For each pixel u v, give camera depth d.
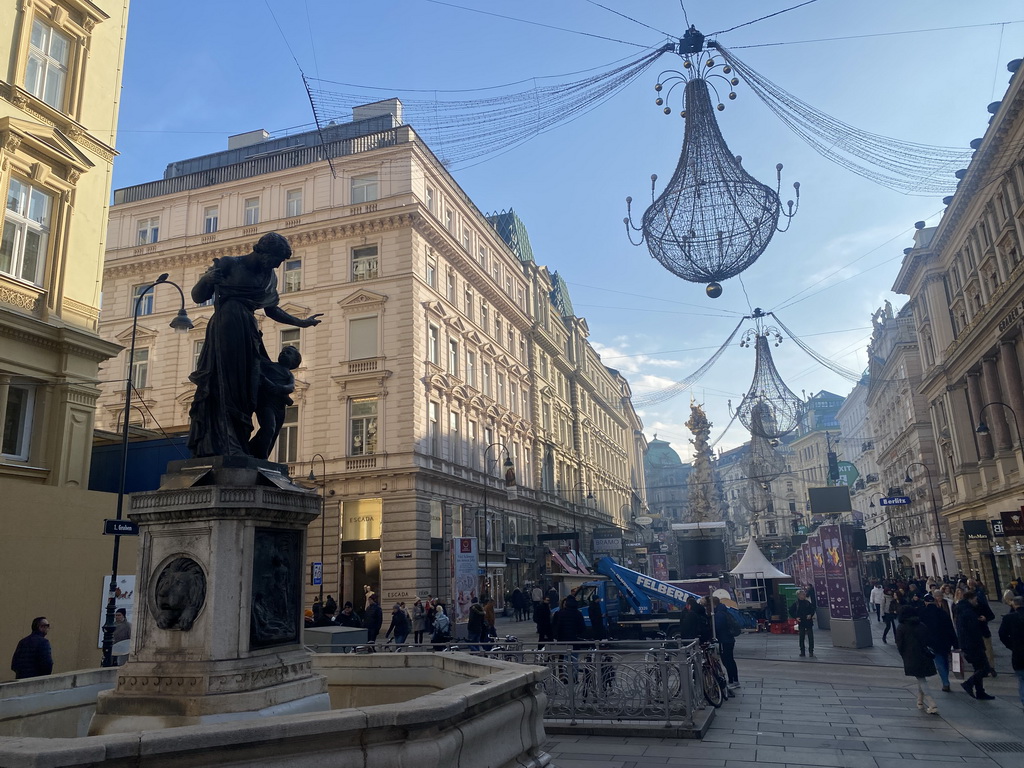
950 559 46.44
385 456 30.42
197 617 5.06
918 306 43.75
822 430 86.62
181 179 37.38
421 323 32.22
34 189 15.45
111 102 17.42
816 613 26.28
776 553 63.56
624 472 81.38
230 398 5.84
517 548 41.47
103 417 34.47
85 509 14.62
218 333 5.94
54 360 15.49
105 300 35.88
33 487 13.62
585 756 8.16
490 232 43.31
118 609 14.78
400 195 32.47
